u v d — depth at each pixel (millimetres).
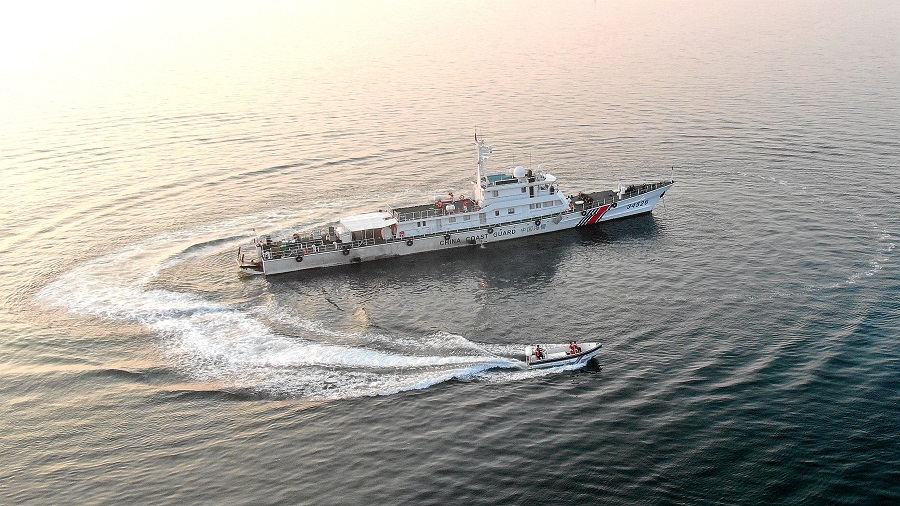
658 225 139625
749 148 176250
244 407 85375
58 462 76562
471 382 89000
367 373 92188
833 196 144500
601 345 95938
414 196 155750
